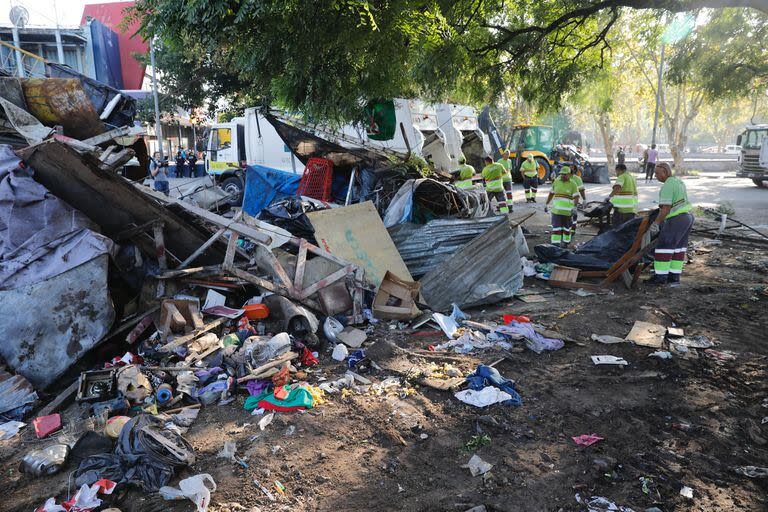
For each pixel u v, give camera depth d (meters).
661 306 6.74
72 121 6.71
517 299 7.41
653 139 25.47
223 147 17.31
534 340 5.57
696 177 29.30
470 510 3.13
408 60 6.91
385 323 6.39
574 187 9.84
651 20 9.85
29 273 4.95
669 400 4.41
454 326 6.14
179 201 6.15
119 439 3.73
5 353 4.74
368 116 10.15
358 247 7.08
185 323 5.43
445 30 7.51
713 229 11.78
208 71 22.97
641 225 7.56
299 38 5.69
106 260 5.20
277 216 8.31
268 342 5.16
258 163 16.16
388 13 5.59
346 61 6.61
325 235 6.96
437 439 3.91
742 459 3.62
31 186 5.36
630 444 3.80
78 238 5.23
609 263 8.13
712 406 4.30
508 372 5.02
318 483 3.44
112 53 25.25
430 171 10.71
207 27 5.48
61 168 5.52
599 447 3.76
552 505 3.18
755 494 3.25
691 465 3.55
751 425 4.00
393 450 3.80
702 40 9.62
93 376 4.58
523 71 9.91
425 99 8.66
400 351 5.45
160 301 5.79
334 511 3.18
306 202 9.05
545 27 8.83
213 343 5.30
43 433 4.09
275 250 6.71
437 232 7.88
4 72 7.34
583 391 4.60
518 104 32.09
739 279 7.99
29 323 4.81
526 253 9.52
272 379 4.73
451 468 3.58
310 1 5.14
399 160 10.53
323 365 5.29
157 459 3.49
